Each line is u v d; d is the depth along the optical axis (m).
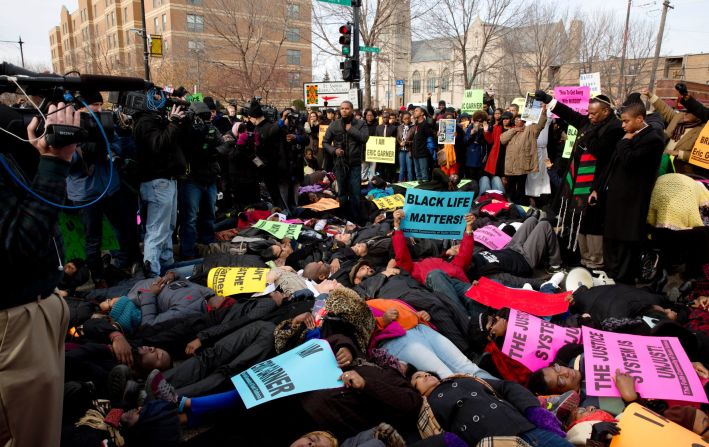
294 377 3.43
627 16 36.53
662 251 5.86
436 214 5.80
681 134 7.14
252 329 4.12
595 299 4.69
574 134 8.89
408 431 3.52
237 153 8.38
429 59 65.38
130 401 3.31
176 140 5.79
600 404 3.46
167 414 3.01
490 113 14.53
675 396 3.33
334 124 9.25
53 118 1.95
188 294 4.84
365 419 3.44
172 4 42.53
